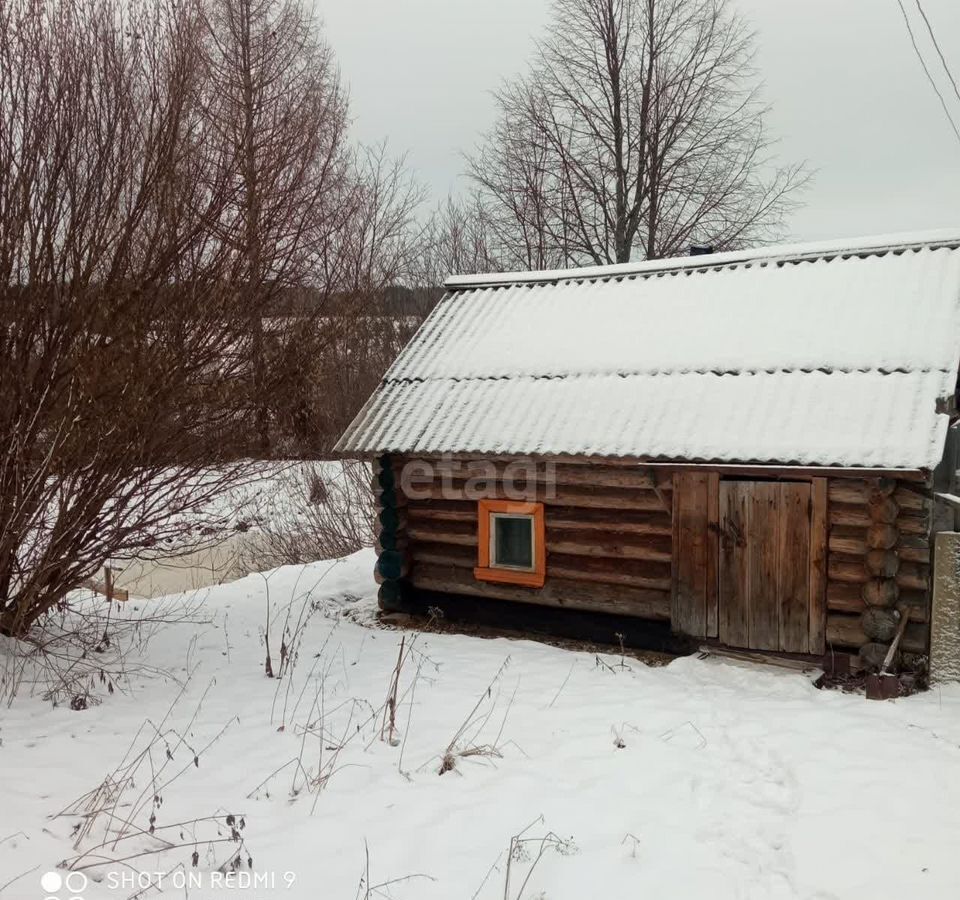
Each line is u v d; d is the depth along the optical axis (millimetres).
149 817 4770
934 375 7195
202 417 8406
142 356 7270
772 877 4316
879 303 8078
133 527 7891
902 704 6457
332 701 6812
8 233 7020
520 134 22688
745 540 7641
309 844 4562
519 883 4227
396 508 9508
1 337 7043
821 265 8883
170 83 7840
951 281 7945
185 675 7414
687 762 5664
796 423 7332
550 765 5613
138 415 7141
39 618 8383
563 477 8461
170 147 7711
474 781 5371
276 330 9391
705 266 9641
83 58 7434
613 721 6359
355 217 18062
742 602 7672
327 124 13234
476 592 9211
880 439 6898
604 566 8453
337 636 8875
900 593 7117
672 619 8023
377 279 19609
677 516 7941
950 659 6840
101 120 7523
